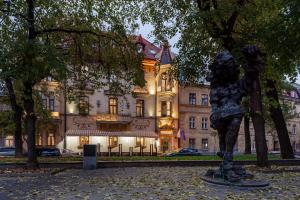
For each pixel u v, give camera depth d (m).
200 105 69.62
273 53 20.09
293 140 89.06
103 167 22.23
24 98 21.66
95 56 26.03
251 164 23.52
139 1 25.47
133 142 61.38
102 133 57.50
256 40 21.31
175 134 65.31
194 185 13.32
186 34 24.08
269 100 24.61
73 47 25.33
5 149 50.28
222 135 13.70
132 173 18.69
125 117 61.62
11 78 19.84
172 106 65.00
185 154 50.44
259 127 20.72
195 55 23.70
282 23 18.97
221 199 10.78
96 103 59.69
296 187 13.30
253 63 13.21
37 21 22.62
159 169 20.92
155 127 64.12
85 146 21.66
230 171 13.26
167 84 63.84
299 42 18.84
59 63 19.03
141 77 25.73
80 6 23.94
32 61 18.64
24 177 17.69
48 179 16.66
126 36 24.89
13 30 20.47
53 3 22.19
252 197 11.10
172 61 25.67
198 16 21.28
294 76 23.23
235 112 13.15
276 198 11.02
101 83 26.84
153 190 12.62
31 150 21.38
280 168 20.45
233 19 22.05
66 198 11.32
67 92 27.70
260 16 21.77
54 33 24.69
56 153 47.06
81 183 14.89
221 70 13.34
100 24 24.38
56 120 56.25
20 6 20.84
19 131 33.59
